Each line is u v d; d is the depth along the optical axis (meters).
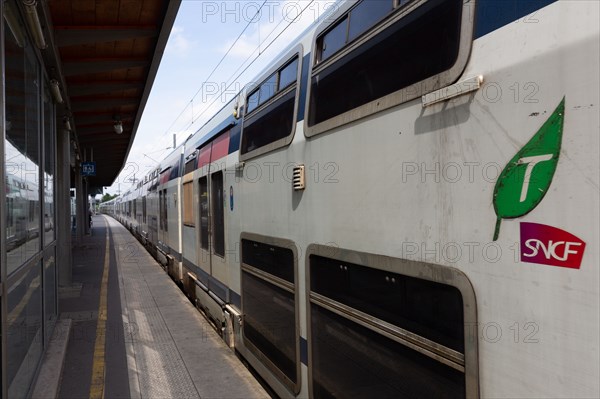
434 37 2.00
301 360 3.45
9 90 3.29
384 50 2.38
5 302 2.78
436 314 1.97
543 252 1.46
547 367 1.46
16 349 3.39
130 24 6.20
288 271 3.65
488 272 1.68
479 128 1.72
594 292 1.31
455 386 1.88
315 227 3.13
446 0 1.95
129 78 8.75
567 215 1.38
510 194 1.58
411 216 2.11
